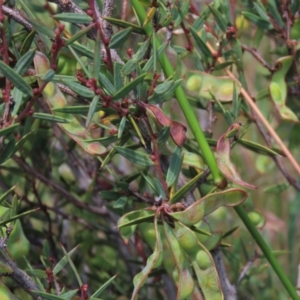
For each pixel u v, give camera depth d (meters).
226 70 1.43
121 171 1.62
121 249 1.62
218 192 1.20
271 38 1.62
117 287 1.56
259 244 1.32
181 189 1.22
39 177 1.52
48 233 1.56
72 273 1.51
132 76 1.23
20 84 1.15
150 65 1.21
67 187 1.60
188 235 1.20
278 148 1.50
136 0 1.25
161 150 1.23
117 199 1.31
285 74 1.43
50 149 1.58
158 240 1.20
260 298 1.62
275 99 1.42
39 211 1.58
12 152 1.19
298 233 1.76
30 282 1.21
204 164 1.31
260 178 1.83
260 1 1.46
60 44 1.15
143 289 1.61
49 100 1.26
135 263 1.55
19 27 1.38
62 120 1.19
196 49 1.46
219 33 1.45
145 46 1.21
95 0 1.22
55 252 1.54
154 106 1.21
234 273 1.50
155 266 1.20
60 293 1.23
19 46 1.32
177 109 1.53
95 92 1.18
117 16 1.44
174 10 1.32
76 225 1.67
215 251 1.34
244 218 1.32
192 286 1.20
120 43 1.20
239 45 1.41
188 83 1.34
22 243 1.27
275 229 1.79
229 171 1.23
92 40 1.27
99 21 1.21
